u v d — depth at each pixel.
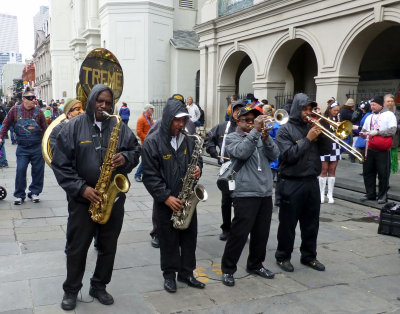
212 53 14.21
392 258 4.51
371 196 6.94
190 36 21.03
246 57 16.00
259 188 3.63
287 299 3.48
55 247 4.54
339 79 9.30
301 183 3.92
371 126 6.71
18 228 5.23
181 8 21.56
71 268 3.14
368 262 4.38
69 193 3.05
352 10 8.72
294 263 4.32
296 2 10.10
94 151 3.11
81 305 3.25
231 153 3.64
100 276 3.30
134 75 19.34
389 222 5.28
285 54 11.45
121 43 19.23
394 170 7.14
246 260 4.36
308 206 4.05
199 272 4.02
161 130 3.51
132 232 5.19
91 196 3.00
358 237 5.24
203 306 3.32
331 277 3.96
